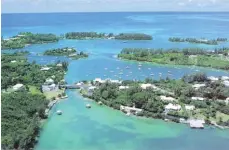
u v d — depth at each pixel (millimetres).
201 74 122312
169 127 82625
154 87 112500
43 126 81188
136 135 77125
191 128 81875
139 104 94188
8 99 87250
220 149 70125
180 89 106625
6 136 66938
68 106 96500
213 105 96250
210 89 106062
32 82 115062
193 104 96812
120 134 77438
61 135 76000
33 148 68500
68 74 137250
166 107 91500
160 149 69688
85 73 139500
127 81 118875
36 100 91625
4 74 117250
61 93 107188
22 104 87438
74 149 68750
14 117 76500
